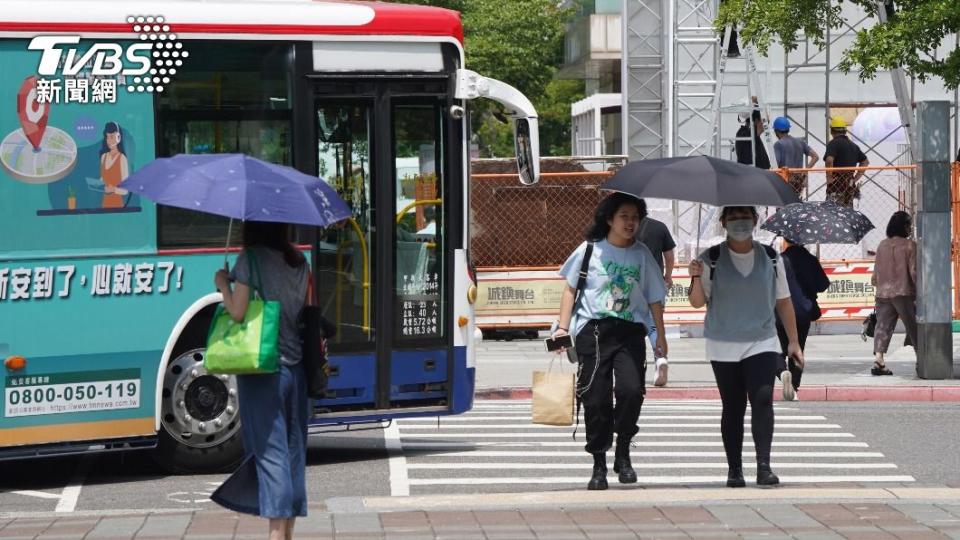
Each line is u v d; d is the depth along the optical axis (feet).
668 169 109.29
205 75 127.75
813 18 210.79
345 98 133.28
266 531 98.12
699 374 206.39
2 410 120.98
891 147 339.16
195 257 126.93
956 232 232.94
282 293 86.94
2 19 121.08
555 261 258.37
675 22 335.47
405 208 136.36
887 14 208.23
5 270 120.67
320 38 132.05
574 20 606.96
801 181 256.11
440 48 137.08
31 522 102.53
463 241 138.92
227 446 130.62
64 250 122.62
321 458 140.26
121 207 124.47
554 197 257.96
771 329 113.80
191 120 127.13
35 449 122.62
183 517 104.12
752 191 108.06
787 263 173.68
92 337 123.65
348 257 134.10
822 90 372.58
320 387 88.02
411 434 156.56
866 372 205.05
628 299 110.93
